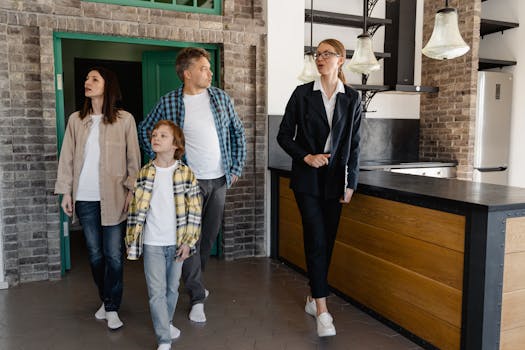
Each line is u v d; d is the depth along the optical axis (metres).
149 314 2.91
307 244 2.67
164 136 2.21
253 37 3.98
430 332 2.42
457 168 5.02
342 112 2.55
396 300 2.66
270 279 3.59
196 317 2.79
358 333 2.65
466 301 2.17
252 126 4.10
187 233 2.27
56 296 3.21
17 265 3.42
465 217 2.15
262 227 4.21
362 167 4.57
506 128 5.28
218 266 3.93
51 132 3.41
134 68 5.82
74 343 2.51
